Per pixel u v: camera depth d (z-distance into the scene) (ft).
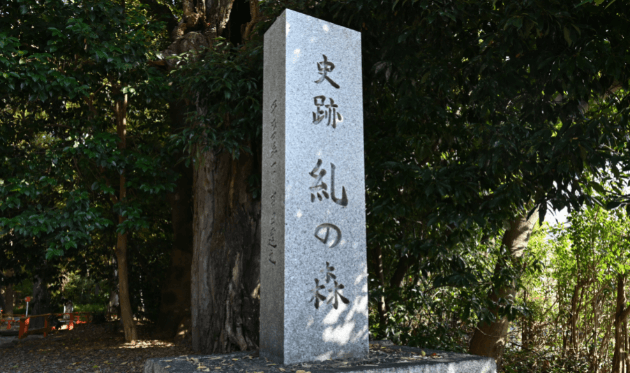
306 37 13.58
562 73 14.55
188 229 31.94
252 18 24.13
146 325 36.86
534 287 33.53
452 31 16.37
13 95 24.25
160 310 32.58
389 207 18.04
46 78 21.54
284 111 12.96
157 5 32.35
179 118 29.53
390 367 11.21
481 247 23.31
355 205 13.58
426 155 19.16
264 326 13.35
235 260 24.38
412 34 17.12
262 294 13.65
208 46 26.53
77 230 23.11
